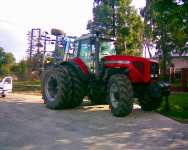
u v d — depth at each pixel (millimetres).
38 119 10602
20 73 44656
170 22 13883
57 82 12750
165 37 28109
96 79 12516
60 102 12609
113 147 7355
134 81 11555
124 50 28609
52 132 8742
